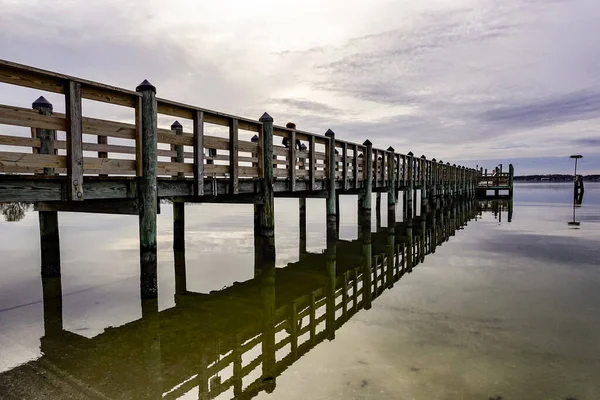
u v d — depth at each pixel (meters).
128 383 3.96
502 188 43.97
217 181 7.70
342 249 12.37
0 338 5.05
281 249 12.16
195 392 3.79
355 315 5.95
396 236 15.30
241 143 8.42
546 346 4.66
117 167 5.63
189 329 5.57
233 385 3.91
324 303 6.97
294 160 10.22
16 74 4.41
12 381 3.92
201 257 10.55
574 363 4.20
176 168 6.75
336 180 12.89
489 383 3.78
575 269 8.89
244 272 9.04
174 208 10.85
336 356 4.49
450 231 16.34
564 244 12.34
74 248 11.66
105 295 7.01
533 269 8.95
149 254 6.10
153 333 5.36
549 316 5.73
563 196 46.50
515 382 3.80
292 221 20.16
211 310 6.45
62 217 20.30
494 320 5.60
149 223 6.03
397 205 34.88
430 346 4.70
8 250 11.05
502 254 10.89
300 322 5.92
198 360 4.54
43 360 4.43
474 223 19.19
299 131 10.45
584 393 3.59
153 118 5.96
